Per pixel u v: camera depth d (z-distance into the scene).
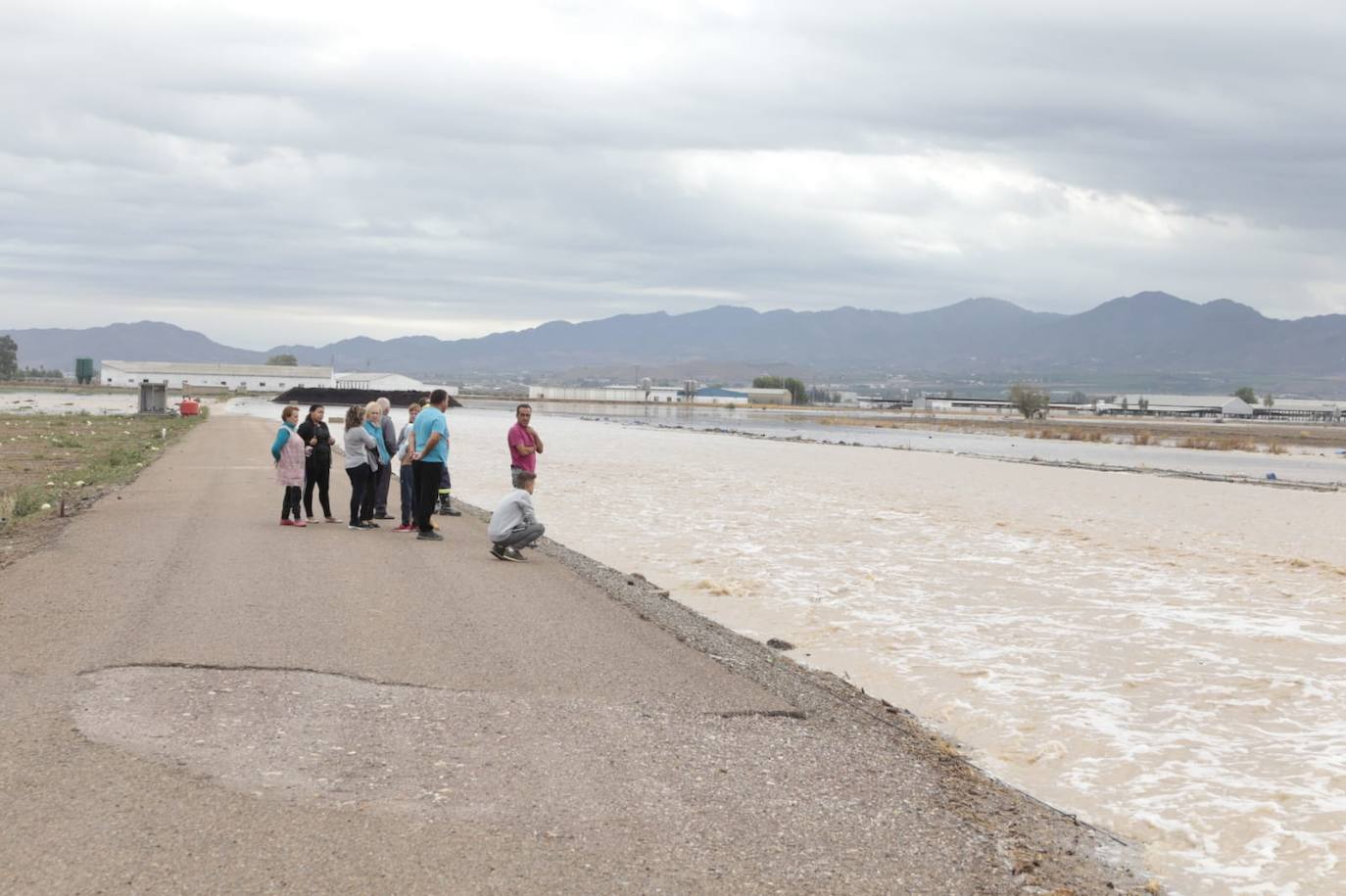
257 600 12.45
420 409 20.33
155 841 5.84
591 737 8.17
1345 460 75.75
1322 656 14.06
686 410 186.38
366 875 5.59
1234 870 7.42
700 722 8.85
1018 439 102.44
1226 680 12.79
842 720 9.59
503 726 8.30
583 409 167.25
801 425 128.00
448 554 17.11
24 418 67.75
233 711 8.21
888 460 58.12
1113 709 11.44
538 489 34.97
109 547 16.23
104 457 37.25
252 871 5.56
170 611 11.65
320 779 6.90
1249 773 9.50
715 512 29.31
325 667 9.66
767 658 12.21
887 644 14.22
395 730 8.02
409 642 10.80
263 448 44.78
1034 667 13.20
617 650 11.08
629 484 37.91
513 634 11.53
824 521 27.98
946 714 11.09
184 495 24.97
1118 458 72.00
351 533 19.05
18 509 20.89
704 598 17.12
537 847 6.10
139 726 7.73
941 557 22.20
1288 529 29.20
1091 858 7.25
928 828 7.06
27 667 9.14
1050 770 9.50
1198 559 22.91
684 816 6.75
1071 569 21.12
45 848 5.68
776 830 6.67
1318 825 8.27
